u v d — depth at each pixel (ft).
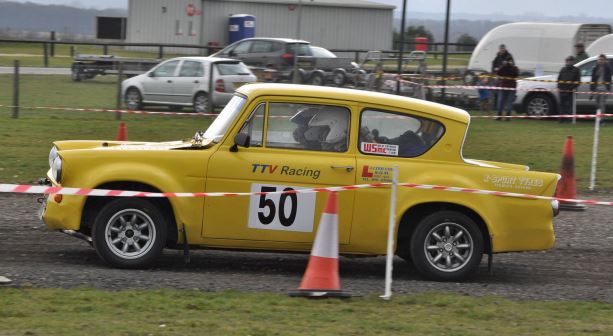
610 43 150.41
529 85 130.62
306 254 48.03
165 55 262.67
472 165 45.52
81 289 39.78
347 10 279.28
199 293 39.65
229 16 278.26
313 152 44.68
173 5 276.62
